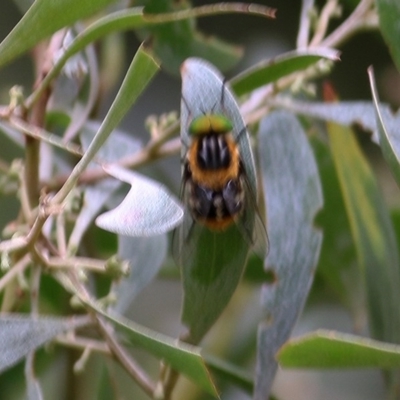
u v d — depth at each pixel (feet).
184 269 0.43
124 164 0.53
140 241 0.51
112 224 0.38
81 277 0.43
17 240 0.42
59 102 0.54
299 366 0.40
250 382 0.53
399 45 0.47
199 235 0.44
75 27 0.54
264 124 0.51
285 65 0.46
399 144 0.48
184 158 0.45
